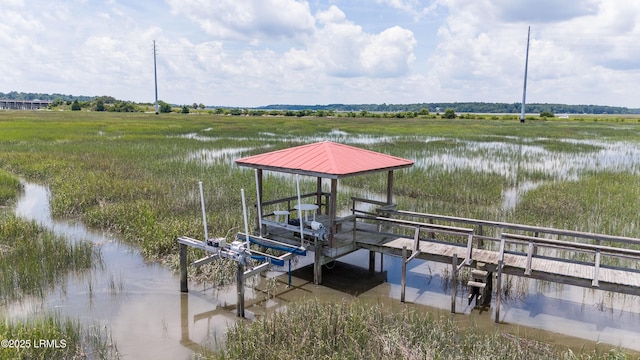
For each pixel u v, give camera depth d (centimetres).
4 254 1205
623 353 788
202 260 1049
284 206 1717
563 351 820
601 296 1058
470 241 1016
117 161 2716
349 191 2125
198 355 787
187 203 1778
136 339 853
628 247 1315
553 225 1517
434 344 779
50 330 803
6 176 2188
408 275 1206
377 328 836
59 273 1130
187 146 3594
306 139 4312
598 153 3531
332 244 1112
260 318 912
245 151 3341
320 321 848
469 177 2372
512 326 920
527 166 2814
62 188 1952
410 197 2038
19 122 6081
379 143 4012
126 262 1229
